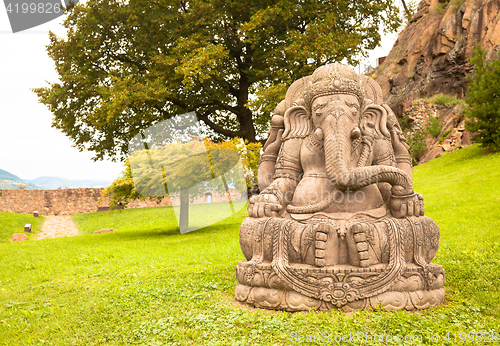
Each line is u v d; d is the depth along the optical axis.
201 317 3.56
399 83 26.30
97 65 14.98
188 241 10.51
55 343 3.27
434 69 23.28
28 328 3.72
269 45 15.77
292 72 14.61
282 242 3.77
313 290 3.53
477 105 15.21
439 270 3.69
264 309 3.72
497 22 20.55
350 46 14.32
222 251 7.96
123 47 15.26
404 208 3.91
